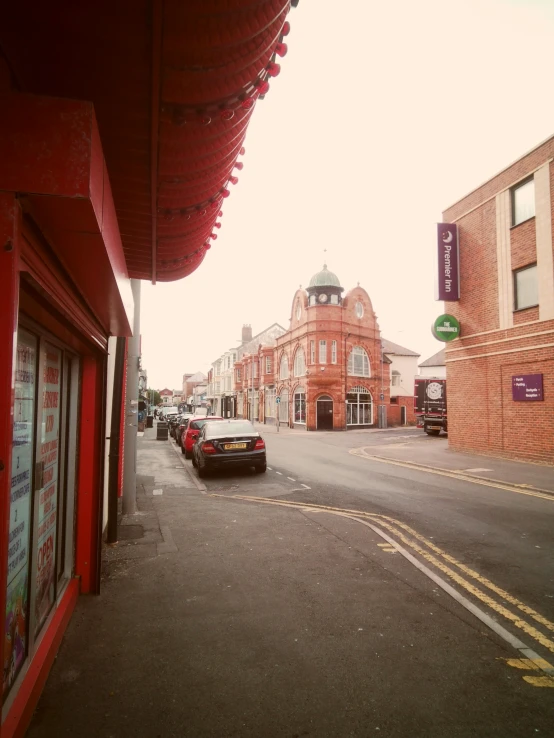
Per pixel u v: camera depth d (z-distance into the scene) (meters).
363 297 41.47
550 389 14.48
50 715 2.79
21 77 2.21
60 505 4.18
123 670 3.28
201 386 115.00
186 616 4.13
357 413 40.28
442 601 4.50
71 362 4.45
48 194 1.79
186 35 1.82
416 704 2.92
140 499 9.46
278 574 5.20
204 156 2.90
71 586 4.27
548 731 2.69
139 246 4.55
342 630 3.89
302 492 10.48
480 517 8.02
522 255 15.62
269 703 2.92
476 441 17.56
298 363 41.19
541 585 4.96
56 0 1.69
